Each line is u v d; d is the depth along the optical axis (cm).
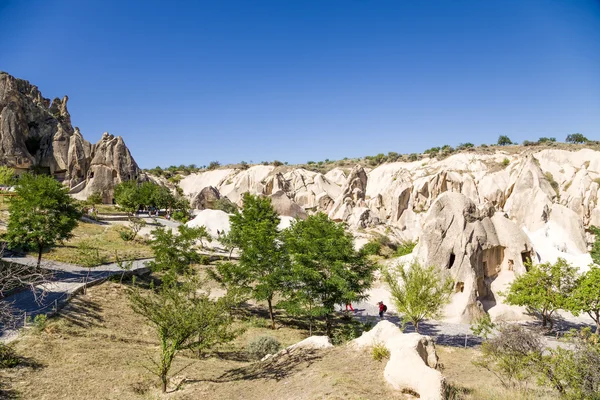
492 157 12306
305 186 12475
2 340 1950
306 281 2752
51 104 11219
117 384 1667
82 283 3112
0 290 2044
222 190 13850
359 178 10150
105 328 2450
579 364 1280
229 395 1523
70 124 11094
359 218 7688
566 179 9456
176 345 1628
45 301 2580
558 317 3656
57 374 1697
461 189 9606
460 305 3597
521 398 1367
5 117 8856
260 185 11481
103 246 4800
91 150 8944
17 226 3138
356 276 2700
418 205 9706
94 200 7619
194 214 8850
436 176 9769
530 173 7781
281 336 2858
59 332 2166
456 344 2903
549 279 3225
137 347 2244
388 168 14525
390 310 3912
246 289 3105
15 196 4106
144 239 5500
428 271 2742
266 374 1686
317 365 1630
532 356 1462
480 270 3844
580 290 2889
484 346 1809
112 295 3041
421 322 3500
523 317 3628
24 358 1788
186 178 15875
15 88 9394
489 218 4097
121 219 6888
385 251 6438
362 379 1412
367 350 1677
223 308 1738
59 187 3509
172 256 3584
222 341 1766
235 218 5119
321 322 3375
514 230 4028
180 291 1830
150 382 1733
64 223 3183
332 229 3050
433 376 1259
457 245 3853
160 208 8288
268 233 3597
